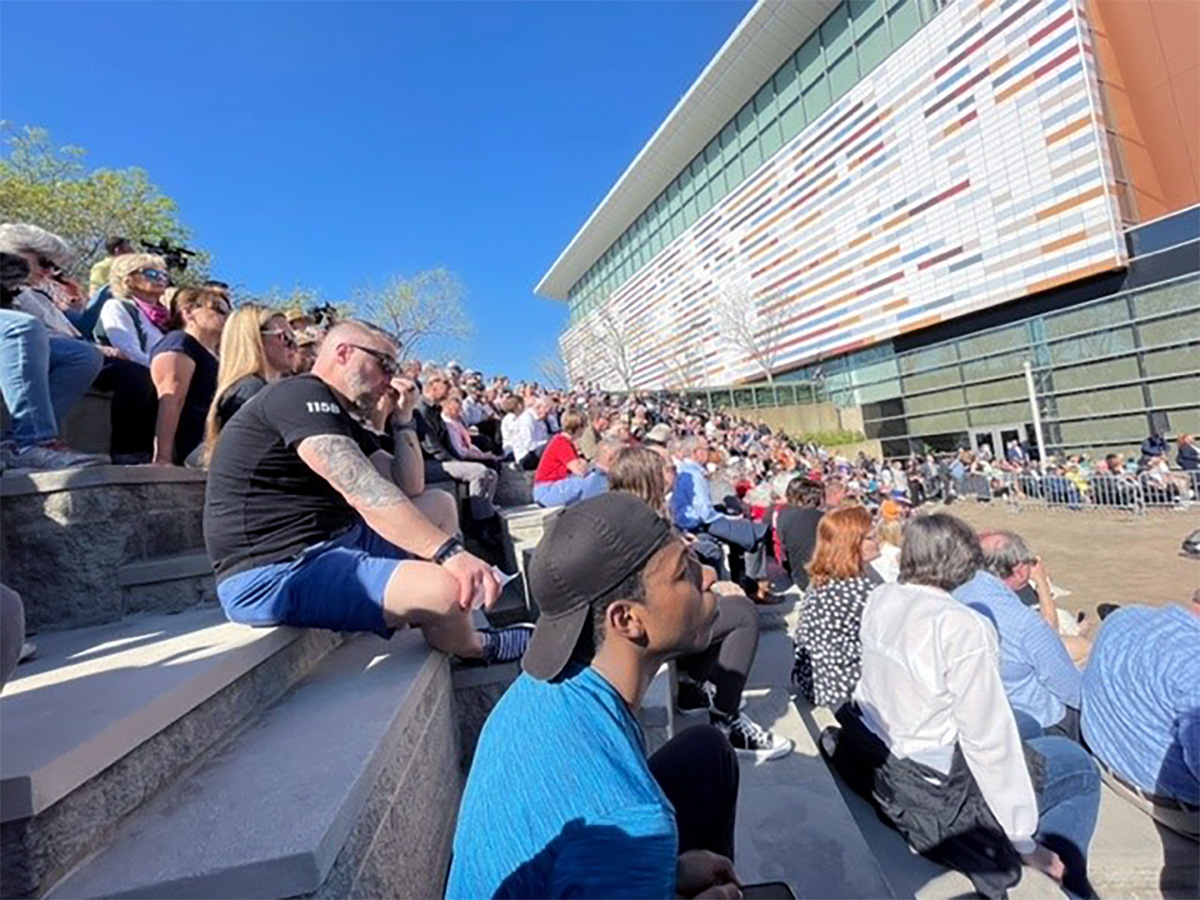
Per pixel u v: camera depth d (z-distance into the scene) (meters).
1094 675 3.09
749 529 5.98
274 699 1.82
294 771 1.33
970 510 22.11
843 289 32.84
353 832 1.24
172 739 1.37
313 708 1.72
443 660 2.30
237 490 2.01
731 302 41.09
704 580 1.37
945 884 2.48
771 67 34.88
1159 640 2.86
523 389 17.48
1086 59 22.08
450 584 1.98
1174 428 20.77
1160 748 2.79
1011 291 24.89
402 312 29.39
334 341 2.45
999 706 2.36
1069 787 2.61
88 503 2.49
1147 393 21.41
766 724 3.70
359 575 1.98
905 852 2.65
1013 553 3.97
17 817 0.97
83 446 3.61
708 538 5.69
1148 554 13.27
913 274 28.92
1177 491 17.69
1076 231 22.67
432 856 1.86
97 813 1.13
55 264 3.55
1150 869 2.75
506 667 2.48
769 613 5.82
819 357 35.06
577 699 1.19
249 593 1.96
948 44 26.09
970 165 25.89
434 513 2.95
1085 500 19.39
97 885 1.02
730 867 1.39
